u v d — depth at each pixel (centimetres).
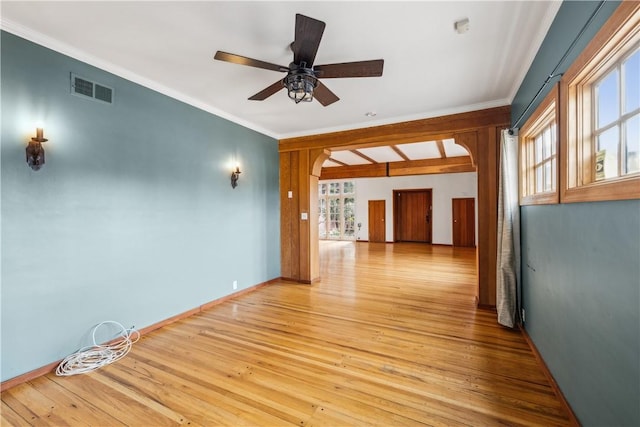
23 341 222
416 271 602
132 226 297
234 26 220
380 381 220
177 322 336
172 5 196
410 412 186
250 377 226
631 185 113
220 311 372
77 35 231
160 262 324
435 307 384
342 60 267
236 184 432
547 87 217
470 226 970
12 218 217
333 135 481
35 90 229
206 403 196
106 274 275
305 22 170
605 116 158
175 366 242
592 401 151
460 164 751
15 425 177
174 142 340
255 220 472
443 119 399
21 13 204
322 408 191
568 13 176
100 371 235
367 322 335
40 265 232
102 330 272
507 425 174
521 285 308
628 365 120
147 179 312
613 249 131
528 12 202
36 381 222
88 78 261
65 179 246
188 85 323
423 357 255
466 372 231
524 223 295
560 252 195
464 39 235
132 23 216
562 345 191
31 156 224
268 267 502
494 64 275
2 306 212
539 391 206
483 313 361
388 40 237
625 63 134
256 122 453
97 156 268
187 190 357
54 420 181
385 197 1104
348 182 1180
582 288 162
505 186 316
